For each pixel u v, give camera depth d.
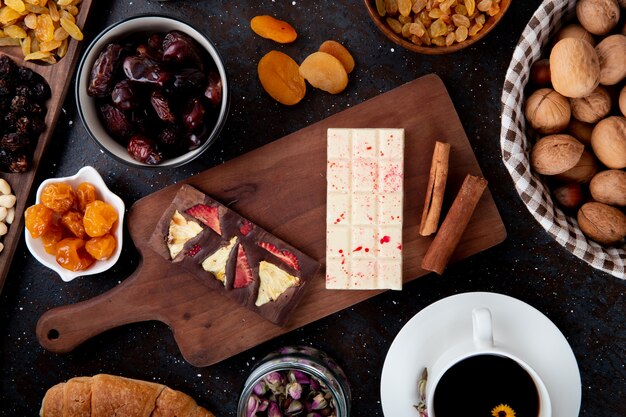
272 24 0.82
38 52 0.82
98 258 0.81
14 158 0.82
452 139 0.82
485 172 0.84
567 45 0.72
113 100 0.76
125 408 0.82
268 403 0.82
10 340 0.86
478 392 0.75
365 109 0.82
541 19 0.74
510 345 0.77
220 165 0.82
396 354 0.78
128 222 0.83
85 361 0.86
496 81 0.83
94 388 0.82
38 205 0.80
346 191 0.79
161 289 0.83
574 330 0.83
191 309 0.83
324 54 0.81
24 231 0.85
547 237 0.83
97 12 0.85
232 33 0.85
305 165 0.82
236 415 0.85
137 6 0.85
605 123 0.74
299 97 0.83
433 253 0.79
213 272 0.81
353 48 0.84
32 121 0.82
